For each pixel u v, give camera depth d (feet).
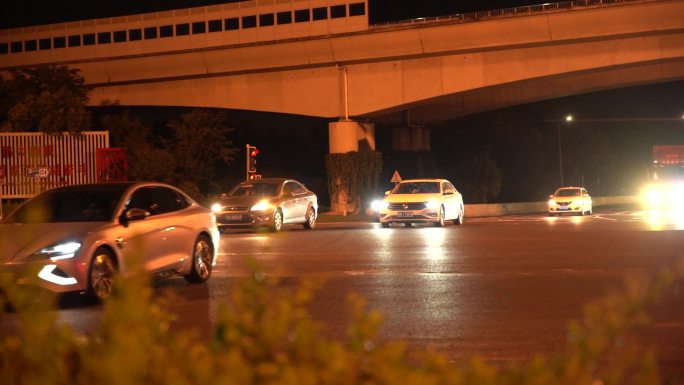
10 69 223.10
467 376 13.00
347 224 131.44
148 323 13.50
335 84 199.72
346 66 198.49
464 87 187.01
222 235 99.09
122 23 219.61
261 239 89.15
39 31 230.27
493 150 299.38
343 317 39.14
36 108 168.55
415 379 12.13
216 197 167.02
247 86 208.95
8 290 15.64
